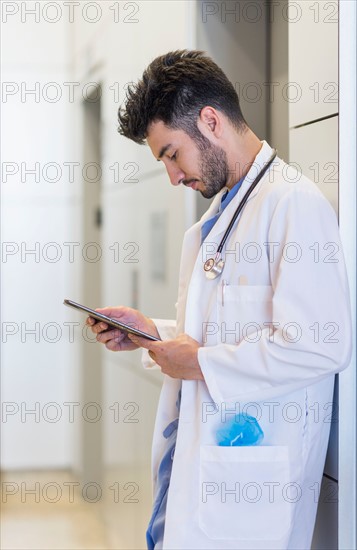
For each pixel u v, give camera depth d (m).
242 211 1.66
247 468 1.59
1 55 4.60
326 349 1.48
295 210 1.54
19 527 3.96
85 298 4.45
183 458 1.63
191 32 2.41
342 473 1.74
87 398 4.48
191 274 1.83
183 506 1.61
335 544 1.75
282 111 2.38
